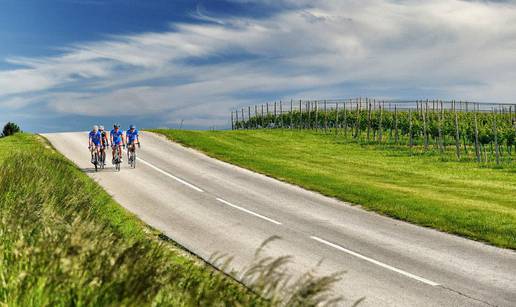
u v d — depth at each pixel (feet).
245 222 53.31
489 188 83.46
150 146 121.90
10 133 218.59
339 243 45.42
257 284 16.31
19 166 51.21
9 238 21.93
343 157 123.85
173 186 74.74
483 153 140.15
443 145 153.38
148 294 16.44
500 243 45.50
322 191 72.84
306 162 109.40
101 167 89.66
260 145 138.82
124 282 15.88
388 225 53.06
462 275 36.60
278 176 86.12
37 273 16.05
